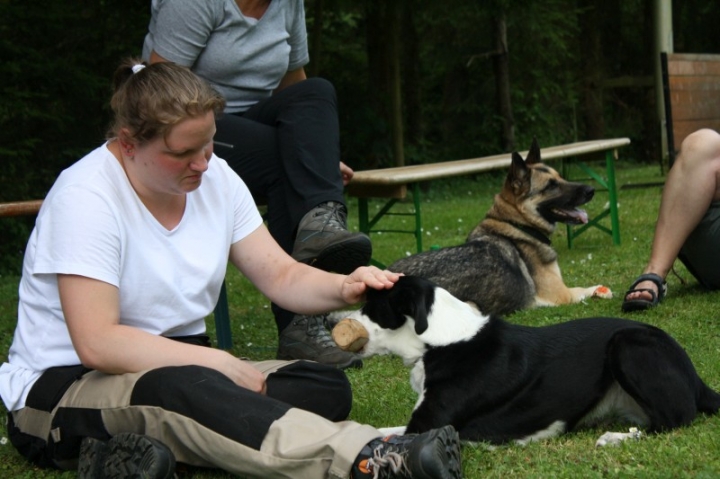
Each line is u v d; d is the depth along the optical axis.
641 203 11.73
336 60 18.91
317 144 4.58
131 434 2.65
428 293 3.17
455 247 6.26
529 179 6.58
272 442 2.62
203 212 3.27
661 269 5.46
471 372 3.09
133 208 3.06
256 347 5.43
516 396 3.09
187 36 4.76
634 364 3.08
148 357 2.90
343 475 2.55
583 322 3.28
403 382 4.13
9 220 10.29
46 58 11.35
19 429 3.10
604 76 23.39
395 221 12.27
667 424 3.08
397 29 16.41
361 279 3.24
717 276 5.61
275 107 4.73
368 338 3.19
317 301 3.38
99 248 2.94
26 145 10.91
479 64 20.45
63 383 2.99
